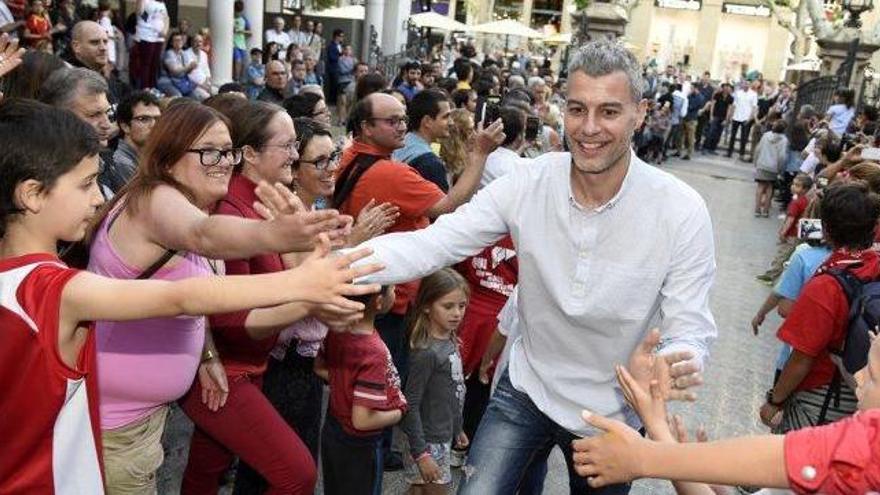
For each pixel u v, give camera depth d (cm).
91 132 170
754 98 2034
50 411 158
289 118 282
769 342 649
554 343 235
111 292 157
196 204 223
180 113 217
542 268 228
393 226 371
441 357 316
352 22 2347
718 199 1423
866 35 1727
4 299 154
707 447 133
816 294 282
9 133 160
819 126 1181
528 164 233
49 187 162
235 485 294
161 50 1180
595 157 208
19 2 820
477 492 239
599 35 1559
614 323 223
